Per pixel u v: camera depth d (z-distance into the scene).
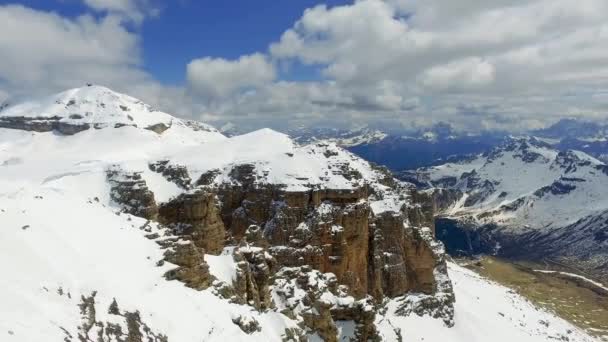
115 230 94.50
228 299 97.44
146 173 167.88
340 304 119.25
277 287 119.19
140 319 74.62
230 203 162.75
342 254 148.62
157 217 144.12
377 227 170.00
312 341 110.62
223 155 183.62
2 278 63.50
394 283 168.75
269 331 99.19
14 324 56.56
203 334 81.00
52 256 74.50
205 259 105.81
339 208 153.88
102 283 76.25
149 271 87.44
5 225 75.12
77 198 104.56
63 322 62.84
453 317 179.25
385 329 139.50
